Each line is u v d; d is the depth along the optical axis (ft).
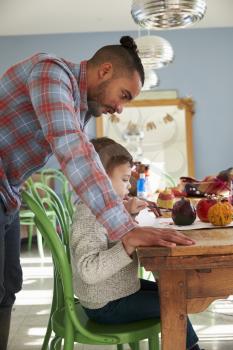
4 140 5.16
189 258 3.97
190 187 8.60
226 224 5.17
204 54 21.15
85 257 4.70
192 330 5.10
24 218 15.78
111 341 4.79
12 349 8.23
